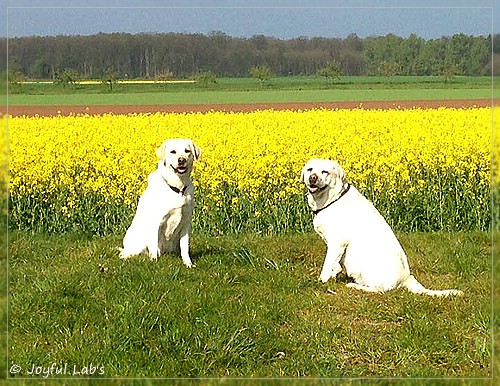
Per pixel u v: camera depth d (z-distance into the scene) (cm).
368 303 702
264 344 649
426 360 643
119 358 634
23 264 786
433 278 773
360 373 628
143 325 659
